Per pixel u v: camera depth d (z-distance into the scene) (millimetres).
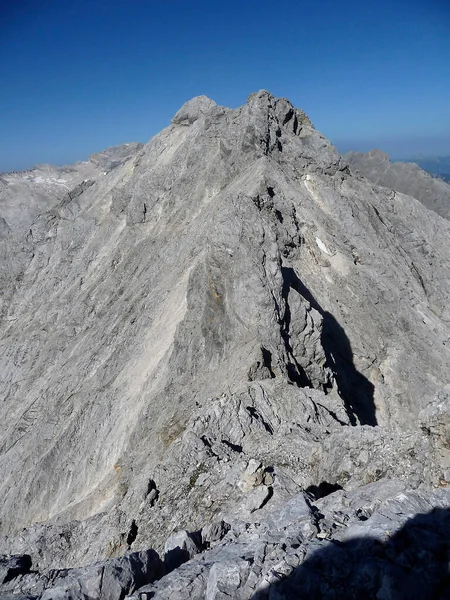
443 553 9070
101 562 11852
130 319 55375
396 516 10156
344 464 16328
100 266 77812
